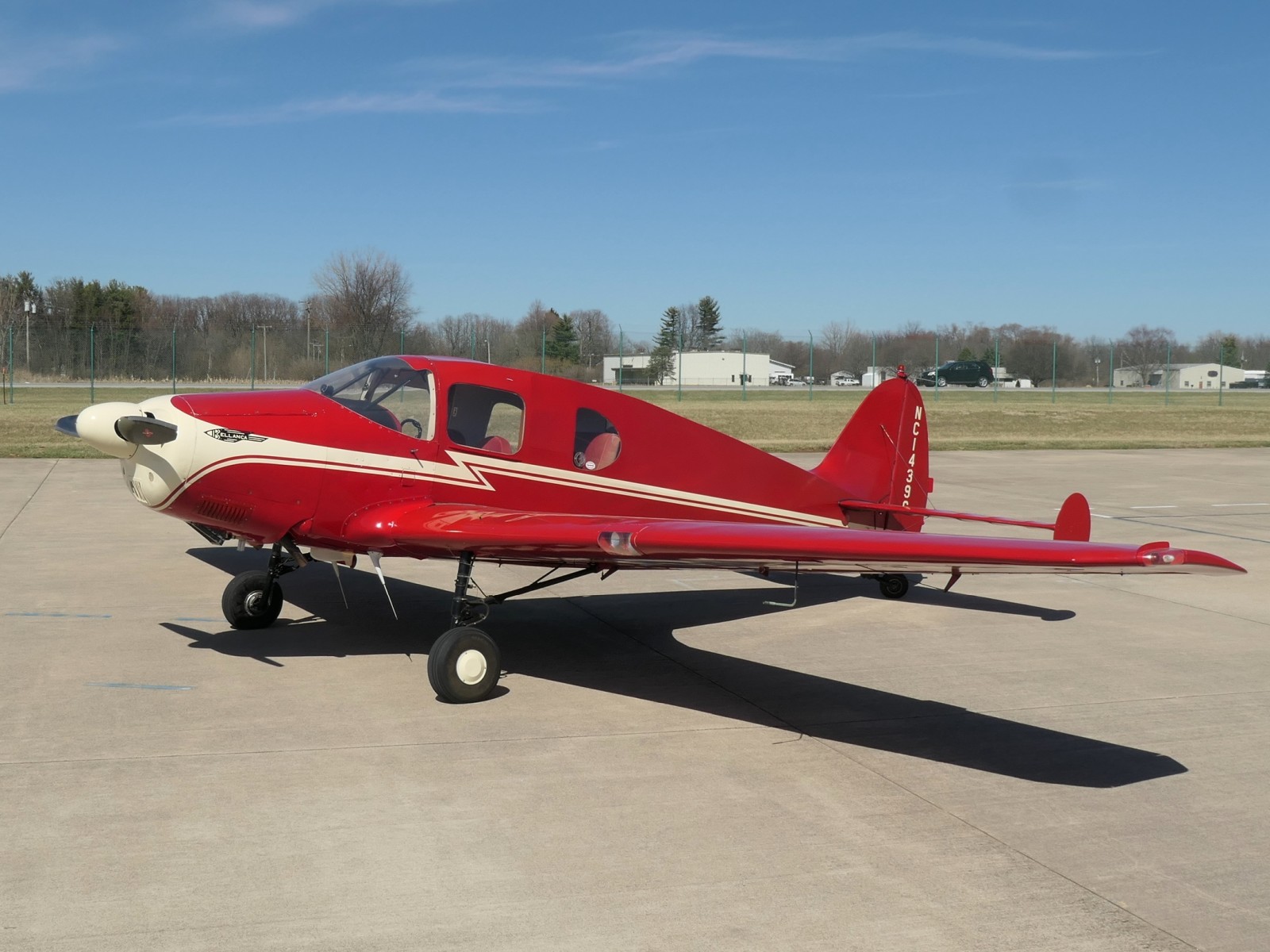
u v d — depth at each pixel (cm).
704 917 334
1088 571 424
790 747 497
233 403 588
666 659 652
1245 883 367
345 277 5747
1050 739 515
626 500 692
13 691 554
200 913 330
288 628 707
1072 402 4747
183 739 488
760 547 484
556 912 336
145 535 1059
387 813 411
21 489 1380
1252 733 529
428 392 625
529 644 683
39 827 391
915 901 348
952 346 7988
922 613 797
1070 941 325
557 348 4694
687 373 5862
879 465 852
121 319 7425
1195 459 2169
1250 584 925
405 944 314
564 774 457
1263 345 10881
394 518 592
